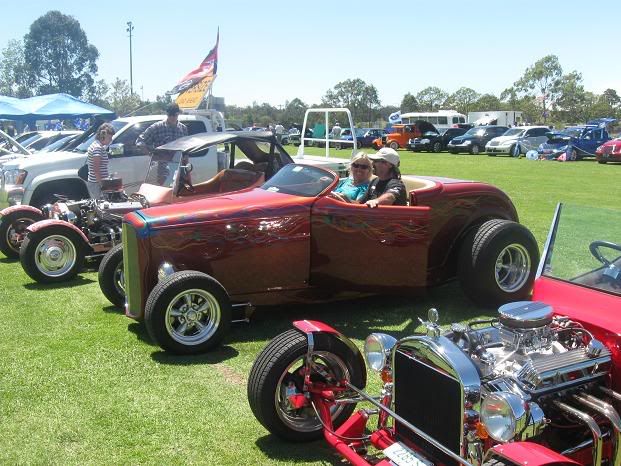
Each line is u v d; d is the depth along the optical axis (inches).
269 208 241.0
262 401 150.7
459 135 1536.7
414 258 249.1
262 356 152.5
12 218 386.3
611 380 128.8
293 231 241.6
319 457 154.7
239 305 239.9
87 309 281.0
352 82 3700.8
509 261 263.7
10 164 430.3
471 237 260.5
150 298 217.0
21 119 821.9
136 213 242.2
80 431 167.9
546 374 120.3
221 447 159.6
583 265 149.3
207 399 187.2
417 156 1333.7
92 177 393.7
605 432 127.6
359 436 144.2
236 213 238.2
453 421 118.6
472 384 115.9
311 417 159.0
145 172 432.1
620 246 145.1
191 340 221.1
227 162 365.4
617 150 1076.5
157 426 170.6
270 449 158.4
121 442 162.2
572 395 123.8
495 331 135.6
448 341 123.5
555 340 132.3
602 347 127.3
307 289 249.4
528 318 126.3
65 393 191.3
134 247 235.9
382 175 265.4
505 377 121.2
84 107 836.6
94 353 224.8
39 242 322.7
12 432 167.5
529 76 3513.8
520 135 1346.0
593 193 652.1
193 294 221.5
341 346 152.8
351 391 152.7
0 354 224.1
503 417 111.0
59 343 235.5
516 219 286.8
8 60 3572.8
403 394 130.5
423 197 259.3
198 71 615.8
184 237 233.1
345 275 247.6
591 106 3457.2
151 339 238.7
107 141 393.1
